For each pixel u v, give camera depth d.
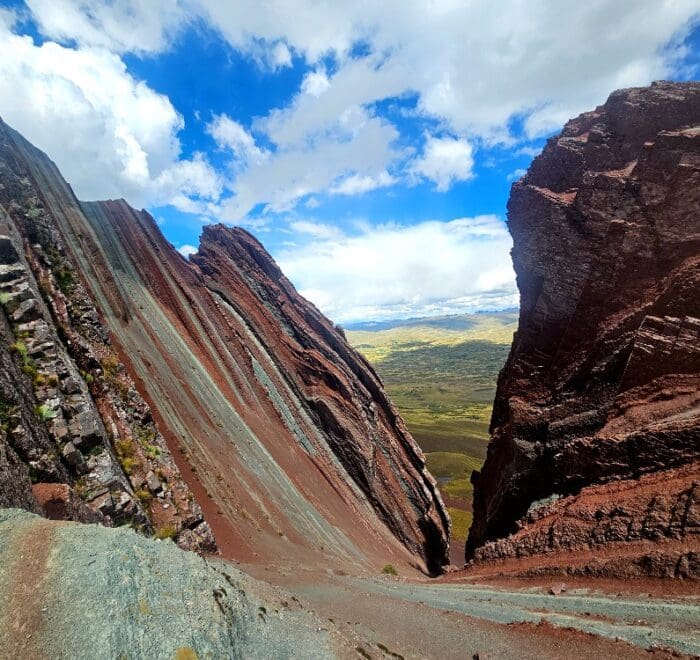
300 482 44.56
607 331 31.06
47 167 48.19
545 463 32.25
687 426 21.62
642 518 19.72
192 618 9.73
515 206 44.09
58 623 7.58
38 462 14.17
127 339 37.06
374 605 21.34
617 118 38.72
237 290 69.50
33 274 24.48
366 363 76.38
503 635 16.78
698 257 26.97
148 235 59.91
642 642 13.90
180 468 26.44
